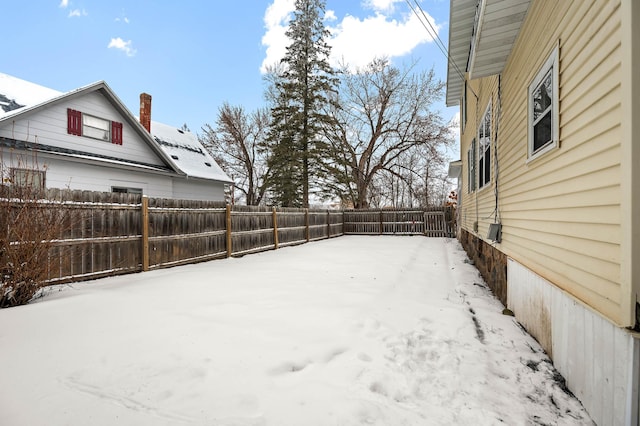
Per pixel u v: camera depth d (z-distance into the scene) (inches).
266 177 735.1
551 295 100.9
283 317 128.8
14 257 135.9
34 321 116.8
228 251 303.0
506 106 168.2
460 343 111.8
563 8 95.5
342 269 243.0
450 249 402.9
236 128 967.0
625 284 62.2
